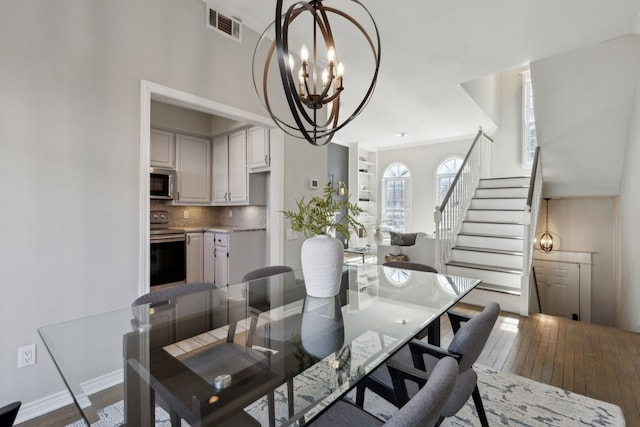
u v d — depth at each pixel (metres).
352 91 4.46
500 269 4.07
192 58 2.54
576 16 2.71
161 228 4.55
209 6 2.67
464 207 5.11
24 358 1.80
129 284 2.18
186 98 2.50
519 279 3.92
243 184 4.29
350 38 3.08
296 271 2.81
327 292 1.93
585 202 5.48
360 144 8.15
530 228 3.87
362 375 1.18
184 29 2.50
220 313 1.87
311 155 3.65
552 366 2.48
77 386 1.20
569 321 3.44
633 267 3.81
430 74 3.88
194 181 4.64
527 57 3.45
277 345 1.49
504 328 3.25
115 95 2.12
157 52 2.33
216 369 1.34
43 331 1.56
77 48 1.97
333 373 1.23
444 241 4.45
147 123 2.26
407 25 2.85
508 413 1.91
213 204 4.82
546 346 2.83
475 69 3.74
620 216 4.70
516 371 2.41
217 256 4.16
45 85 1.86
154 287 3.88
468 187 5.28
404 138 7.57
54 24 1.88
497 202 5.12
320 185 3.74
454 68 3.71
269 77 3.19
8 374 1.76
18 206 1.78
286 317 1.79
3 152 1.73
